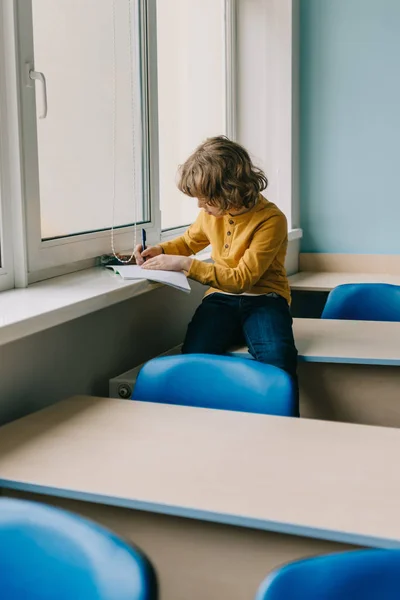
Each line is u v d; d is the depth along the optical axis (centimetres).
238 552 121
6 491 140
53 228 221
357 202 388
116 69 252
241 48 369
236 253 234
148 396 179
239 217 234
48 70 213
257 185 228
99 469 132
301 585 87
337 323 259
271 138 374
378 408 224
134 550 90
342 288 282
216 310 234
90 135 238
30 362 183
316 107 387
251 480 127
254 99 372
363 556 88
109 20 245
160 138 300
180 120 316
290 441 144
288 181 376
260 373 170
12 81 190
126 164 261
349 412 226
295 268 394
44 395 189
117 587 88
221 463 134
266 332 221
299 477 128
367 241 390
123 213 261
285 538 119
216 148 224
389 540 108
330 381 227
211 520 116
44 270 214
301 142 392
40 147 212
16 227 198
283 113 371
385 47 373
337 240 394
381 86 377
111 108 250
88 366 212
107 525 131
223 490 123
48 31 212
